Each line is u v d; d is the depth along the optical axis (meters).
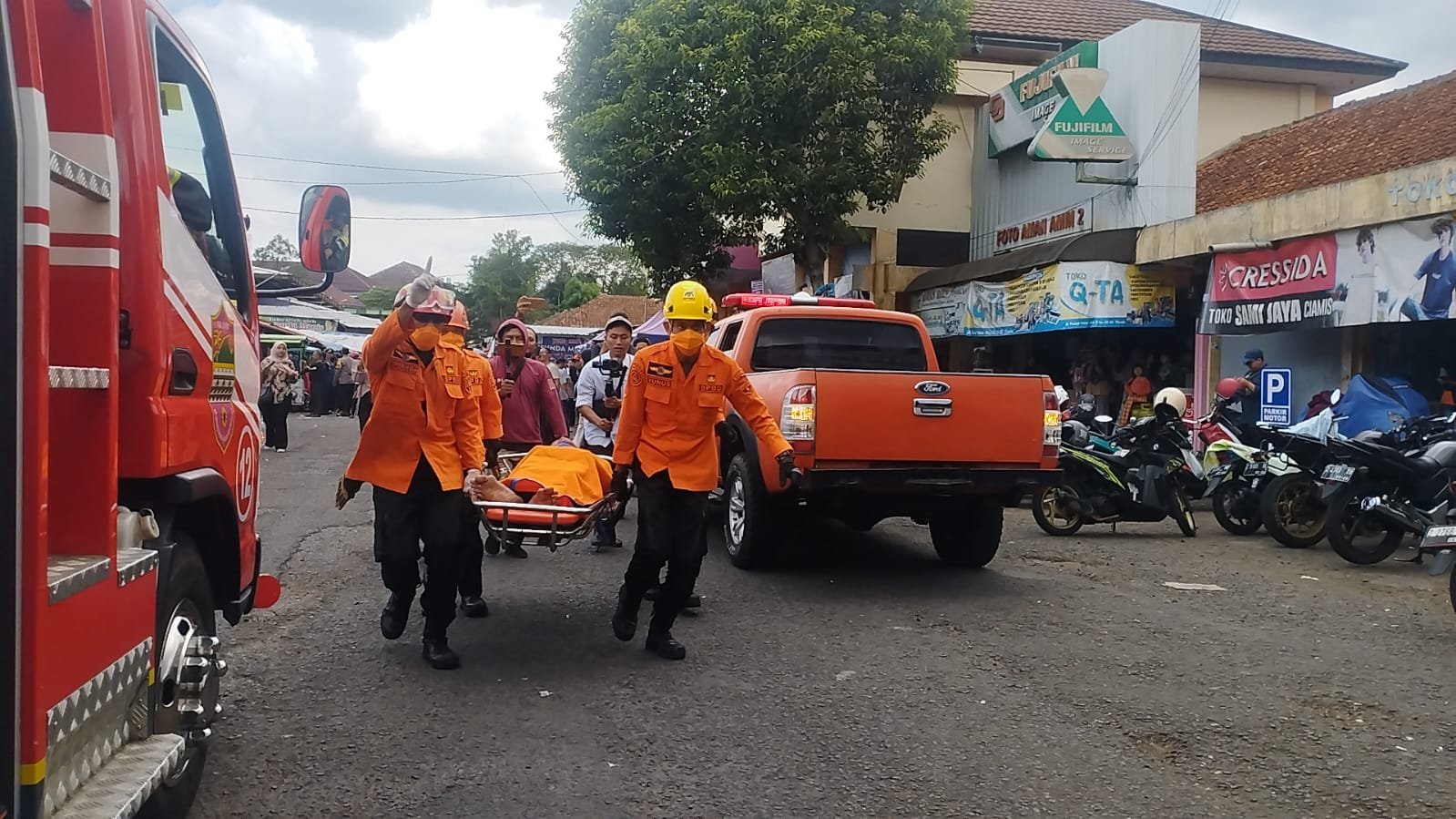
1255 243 13.50
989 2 24.09
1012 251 20.48
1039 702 5.20
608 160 20.23
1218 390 11.19
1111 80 16.98
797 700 5.22
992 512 8.27
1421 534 8.59
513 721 4.89
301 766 4.32
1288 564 9.01
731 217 20.11
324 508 11.45
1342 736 4.77
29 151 2.39
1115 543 10.09
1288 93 22.72
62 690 2.61
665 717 4.96
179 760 3.57
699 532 5.86
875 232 22.33
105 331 2.93
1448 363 13.41
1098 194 17.48
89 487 2.89
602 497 6.18
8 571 2.37
